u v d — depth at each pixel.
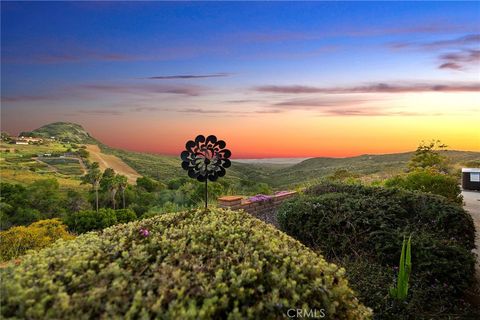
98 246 2.24
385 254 3.72
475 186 13.11
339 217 4.32
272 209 7.23
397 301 2.96
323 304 1.71
